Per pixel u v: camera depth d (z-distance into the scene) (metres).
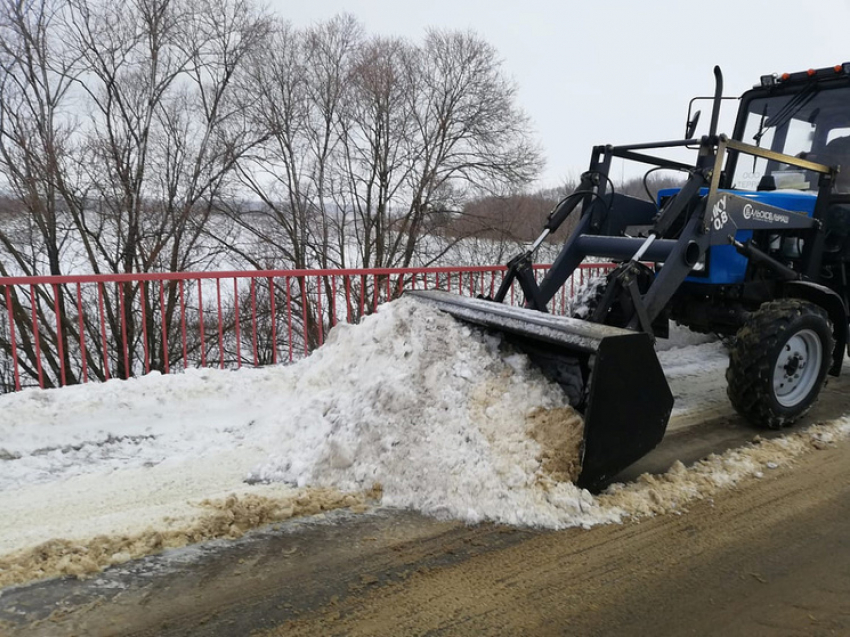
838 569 2.46
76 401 3.94
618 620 2.13
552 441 2.97
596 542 2.63
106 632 2.02
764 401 3.76
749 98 5.38
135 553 2.47
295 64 13.09
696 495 3.08
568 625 2.10
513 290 6.64
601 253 4.08
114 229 11.20
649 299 3.46
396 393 3.15
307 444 3.32
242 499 2.88
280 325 10.41
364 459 3.04
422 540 2.61
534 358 3.35
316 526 2.71
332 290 8.84
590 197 4.46
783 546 2.63
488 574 2.38
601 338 2.83
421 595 2.25
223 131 12.37
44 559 2.39
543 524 2.72
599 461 2.89
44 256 11.04
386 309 4.04
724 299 4.51
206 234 12.19
